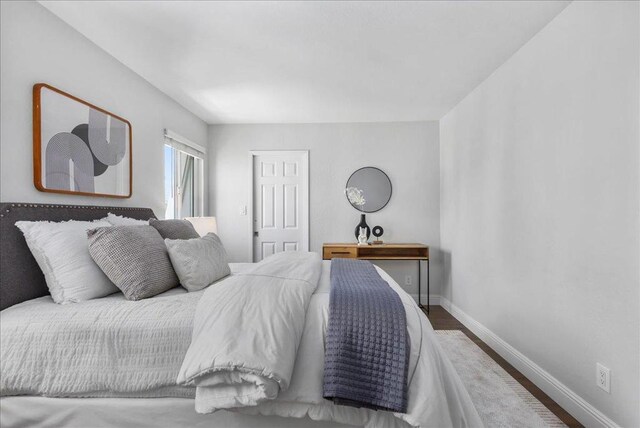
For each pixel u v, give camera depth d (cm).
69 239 176
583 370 183
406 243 443
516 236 251
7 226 167
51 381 139
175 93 345
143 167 304
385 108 397
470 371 246
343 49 255
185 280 192
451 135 401
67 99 210
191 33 230
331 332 138
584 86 183
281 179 464
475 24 219
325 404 130
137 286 168
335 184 455
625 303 157
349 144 454
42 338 142
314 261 228
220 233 462
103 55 251
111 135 253
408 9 204
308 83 321
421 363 132
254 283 158
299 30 228
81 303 161
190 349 129
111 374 140
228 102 374
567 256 196
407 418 122
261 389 119
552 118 211
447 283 416
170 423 139
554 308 208
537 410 196
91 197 237
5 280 163
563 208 200
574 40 191
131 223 236
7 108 175
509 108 263
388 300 149
